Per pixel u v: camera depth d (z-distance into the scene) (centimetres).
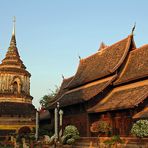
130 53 4103
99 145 2817
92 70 4516
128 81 3606
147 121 2589
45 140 3353
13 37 6694
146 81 3381
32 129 5291
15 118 5441
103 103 3719
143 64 3647
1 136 5112
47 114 5544
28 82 6334
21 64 6356
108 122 3469
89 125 3681
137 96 3188
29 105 5975
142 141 2500
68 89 4922
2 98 5806
